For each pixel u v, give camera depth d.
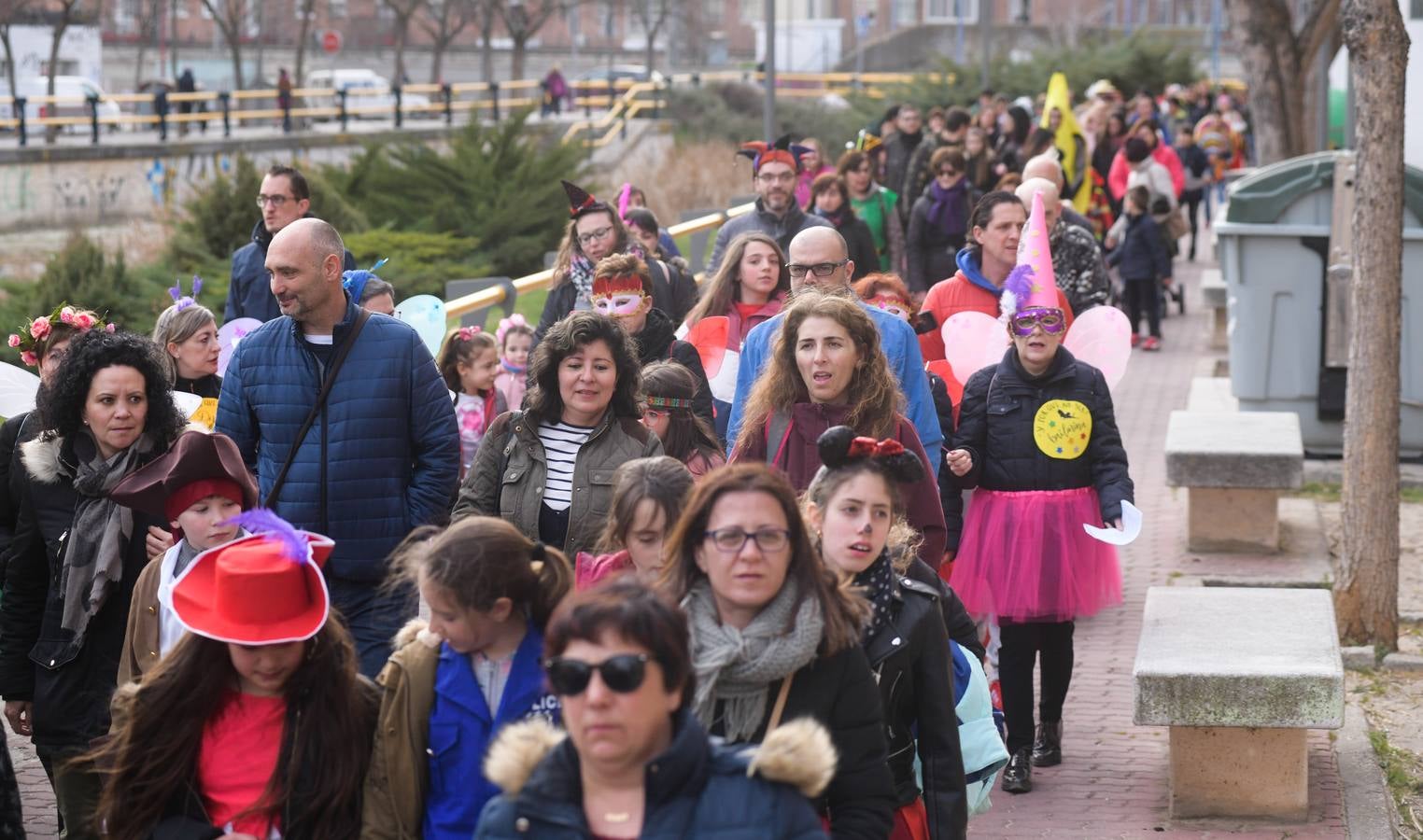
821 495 9.75
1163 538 24.14
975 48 158.50
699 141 99.44
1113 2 174.25
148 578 11.09
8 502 12.55
